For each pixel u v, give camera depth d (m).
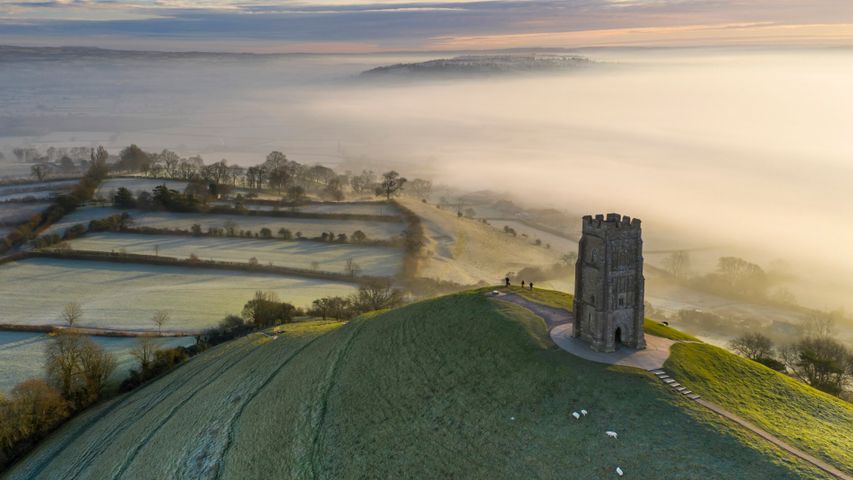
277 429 85.25
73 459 101.38
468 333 90.06
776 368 115.75
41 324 157.75
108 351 141.50
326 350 104.25
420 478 67.44
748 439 62.28
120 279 192.38
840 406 73.50
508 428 69.69
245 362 116.56
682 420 65.19
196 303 175.00
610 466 61.16
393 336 98.00
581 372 74.25
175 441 92.62
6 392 124.44
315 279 197.38
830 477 56.25
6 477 104.06
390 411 80.00
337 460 74.56
